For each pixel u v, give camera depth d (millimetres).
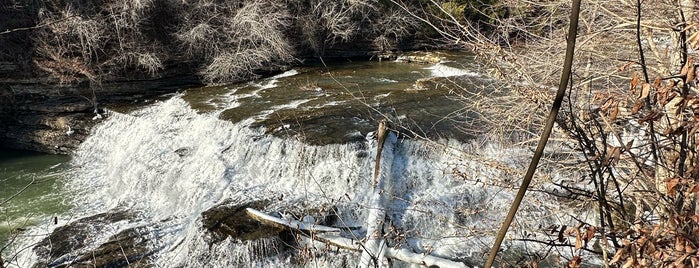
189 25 16875
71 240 9086
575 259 2992
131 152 12594
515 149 8133
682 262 2898
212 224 8562
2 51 14578
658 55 4977
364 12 20453
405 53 20250
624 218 3750
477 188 8820
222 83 16297
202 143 11688
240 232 8328
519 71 5289
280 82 16062
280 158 10391
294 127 11094
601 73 5723
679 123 3479
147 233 9289
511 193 8539
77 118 14586
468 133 9484
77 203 11219
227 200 9422
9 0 14680
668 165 3953
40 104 14711
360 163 9828
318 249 7992
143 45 15867
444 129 10445
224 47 17328
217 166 10602
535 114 6219
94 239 9148
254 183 10195
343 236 8266
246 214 8820
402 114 11648
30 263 8445
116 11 15602
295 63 19547
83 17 15273
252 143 10766
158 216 10250
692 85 4012
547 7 7156
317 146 10062
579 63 6438
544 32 8242
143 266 8266
